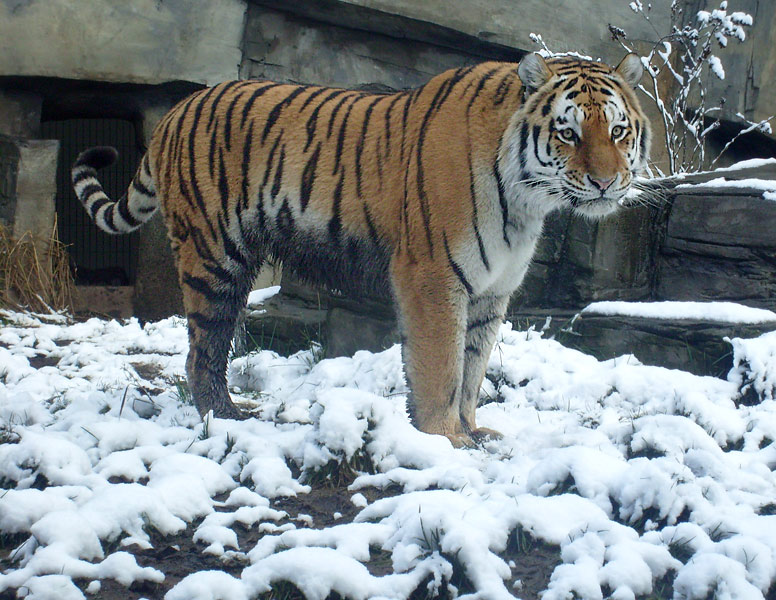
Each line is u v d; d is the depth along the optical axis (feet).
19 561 15.21
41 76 42.24
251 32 45.42
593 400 24.67
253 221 23.82
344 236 22.88
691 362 26.68
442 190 21.08
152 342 35.70
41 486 17.74
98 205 27.40
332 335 31.58
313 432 19.27
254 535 16.62
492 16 46.21
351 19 45.29
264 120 23.53
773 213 27.99
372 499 18.11
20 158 42.98
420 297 21.48
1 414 22.85
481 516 15.81
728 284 29.04
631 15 48.88
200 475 18.24
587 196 20.61
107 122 61.31
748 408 22.79
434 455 19.20
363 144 22.54
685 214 29.84
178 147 24.44
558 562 15.44
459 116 21.43
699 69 41.70
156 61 43.73
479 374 23.34
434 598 14.35
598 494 17.11
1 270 42.04
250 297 36.29
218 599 13.92
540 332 29.84
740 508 16.98
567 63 21.63
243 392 28.35
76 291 44.65
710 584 14.12
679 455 18.94
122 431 20.47
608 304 28.96
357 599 14.03
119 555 14.96
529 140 20.79
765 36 49.70
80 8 42.29
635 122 21.47
